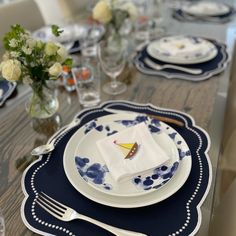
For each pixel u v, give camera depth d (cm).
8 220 52
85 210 53
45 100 78
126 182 57
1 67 68
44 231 50
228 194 74
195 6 171
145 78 99
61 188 58
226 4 178
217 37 132
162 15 166
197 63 105
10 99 91
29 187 59
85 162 62
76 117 80
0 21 143
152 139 66
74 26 143
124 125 72
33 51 68
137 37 136
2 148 71
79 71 92
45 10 189
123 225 50
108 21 110
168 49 112
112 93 92
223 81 95
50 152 68
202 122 75
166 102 85
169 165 59
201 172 60
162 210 53
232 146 97
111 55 97
